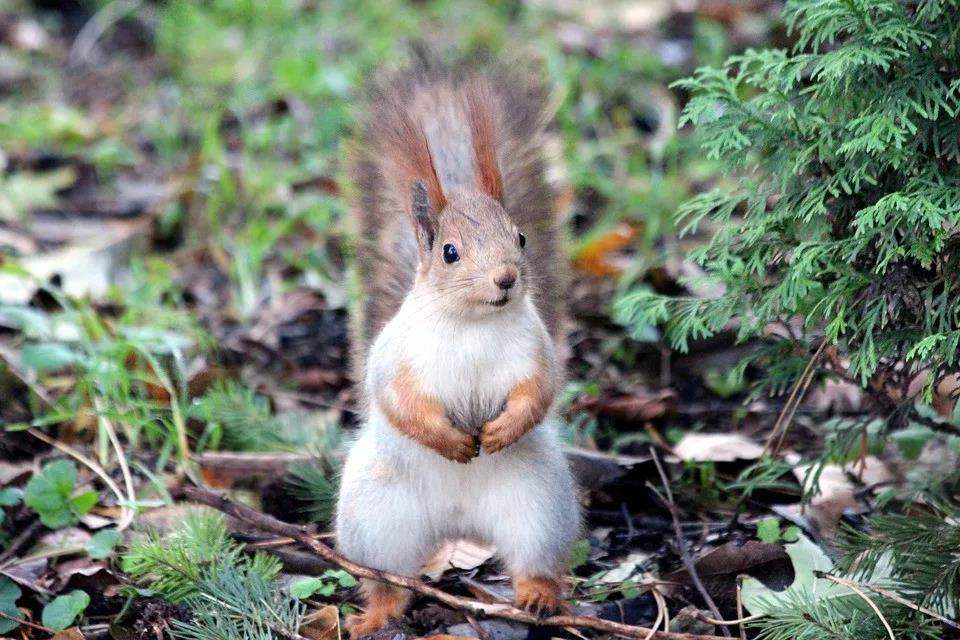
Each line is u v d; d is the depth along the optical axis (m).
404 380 8.05
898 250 7.79
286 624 8.27
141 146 16.70
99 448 10.52
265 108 16.88
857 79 7.98
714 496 9.93
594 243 13.41
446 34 18.48
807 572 8.64
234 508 9.00
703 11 18.20
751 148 8.64
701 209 8.95
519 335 8.02
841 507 9.45
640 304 9.29
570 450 10.11
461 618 8.55
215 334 12.82
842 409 10.97
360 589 8.88
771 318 8.76
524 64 10.47
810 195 8.20
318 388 11.94
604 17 19.14
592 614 8.59
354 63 17.33
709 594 8.76
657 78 16.72
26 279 12.75
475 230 7.86
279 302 13.34
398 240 9.65
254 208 14.84
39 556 9.26
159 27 19.80
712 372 11.92
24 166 16.06
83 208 15.20
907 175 7.96
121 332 11.55
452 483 8.36
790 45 11.10
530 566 8.34
